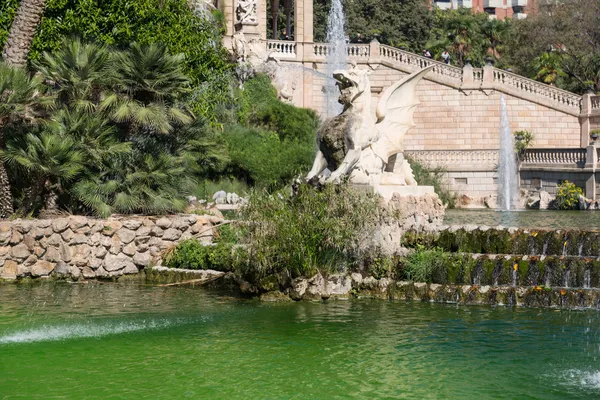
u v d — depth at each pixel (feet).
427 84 161.38
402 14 229.25
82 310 53.21
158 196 70.44
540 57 195.31
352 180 59.62
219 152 81.41
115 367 39.78
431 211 64.85
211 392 36.06
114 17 85.10
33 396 35.50
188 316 51.08
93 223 65.77
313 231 56.29
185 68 92.68
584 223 90.27
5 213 68.90
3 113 65.72
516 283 55.72
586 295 52.37
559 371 38.78
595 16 203.51
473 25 216.54
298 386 36.76
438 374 38.40
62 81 70.23
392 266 57.98
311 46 164.14
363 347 43.14
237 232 61.46
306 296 55.98
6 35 79.97
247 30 157.99
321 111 162.81
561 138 154.10
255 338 45.27
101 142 68.95
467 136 159.02
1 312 52.49
